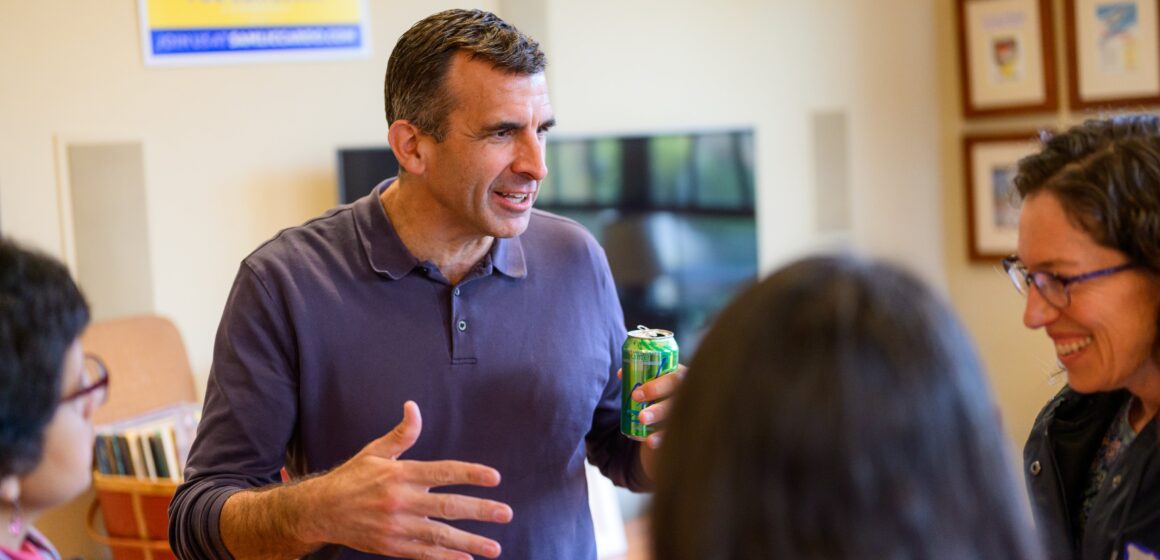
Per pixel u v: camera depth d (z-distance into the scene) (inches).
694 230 159.8
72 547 125.8
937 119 191.5
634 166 154.4
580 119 155.3
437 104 62.7
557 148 148.3
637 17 159.2
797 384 28.2
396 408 65.1
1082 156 45.8
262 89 134.3
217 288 133.6
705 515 29.0
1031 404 183.9
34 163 124.3
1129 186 43.8
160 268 130.7
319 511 54.9
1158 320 45.1
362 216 67.6
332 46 137.0
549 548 67.5
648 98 160.9
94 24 126.0
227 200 133.4
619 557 140.1
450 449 66.0
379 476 53.7
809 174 176.9
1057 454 53.3
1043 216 45.9
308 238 67.3
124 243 128.7
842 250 31.3
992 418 29.9
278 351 64.4
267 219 135.6
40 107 124.2
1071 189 44.9
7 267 39.5
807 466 28.1
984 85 184.7
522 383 67.2
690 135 158.4
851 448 27.9
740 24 168.4
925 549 28.4
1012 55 180.4
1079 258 45.2
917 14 187.2
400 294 66.0
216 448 63.6
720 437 29.0
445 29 63.3
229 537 59.2
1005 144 181.5
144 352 125.6
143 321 126.5
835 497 28.2
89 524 118.6
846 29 179.0
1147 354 45.8
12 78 122.8
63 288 40.7
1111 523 48.6
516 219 65.0
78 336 41.5
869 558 28.2
